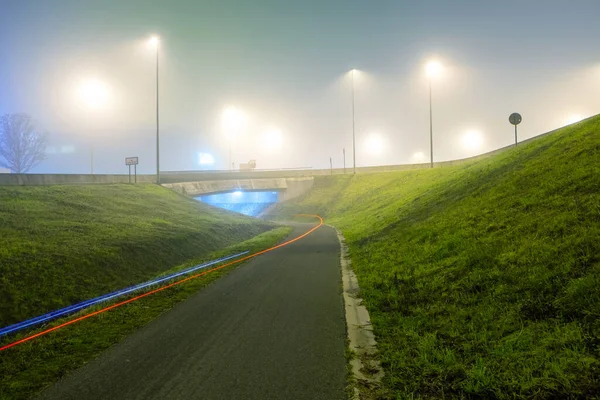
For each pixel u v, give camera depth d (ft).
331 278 32.73
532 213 26.63
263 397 12.93
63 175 86.22
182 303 26.48
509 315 16.03
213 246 63.05
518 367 12.48
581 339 12.67
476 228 29.86
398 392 12.71
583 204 23.13
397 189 121.19
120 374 15.24
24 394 13.94
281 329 19.86
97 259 37.93
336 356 16.10
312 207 155.12
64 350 18.24
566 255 18.20
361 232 63.36
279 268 38.93
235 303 25.68
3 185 69.92
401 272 28.07
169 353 17.24
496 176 46.65
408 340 16.75
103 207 69.97
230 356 16.53
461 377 13.02
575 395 10.57
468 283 20.84
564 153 36.99
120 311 24.94
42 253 35.35
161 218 71.36
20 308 26.43
